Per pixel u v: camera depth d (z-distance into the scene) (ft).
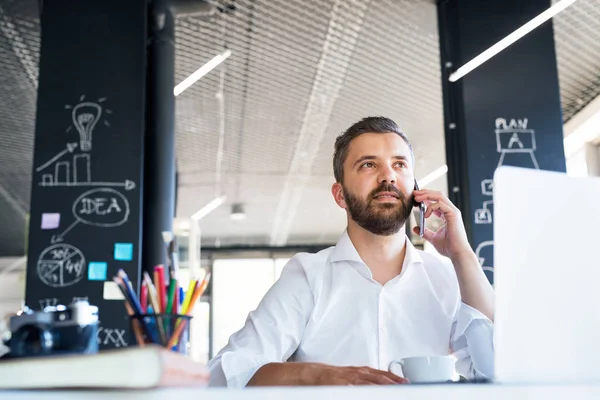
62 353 2.80
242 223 33.94
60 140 12.71
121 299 12.02
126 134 12.74
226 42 17.35
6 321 2.82
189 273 21.93
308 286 5.39
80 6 13.28
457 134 13.58
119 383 1.81
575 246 2.95
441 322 5.42
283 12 15.89
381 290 5.40
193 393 1.85
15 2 15.64
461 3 13.87
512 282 2.87
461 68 13.52
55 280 12.12
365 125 5.52
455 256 5.40
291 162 25.58
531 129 13.26
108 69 13.01
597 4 15.47
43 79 12.94
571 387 2.00
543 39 13.66
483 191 13.01
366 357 5.26
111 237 12.32
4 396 1.86
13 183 27.22
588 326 2.90
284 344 5.22
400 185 5.41
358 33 16.81
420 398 1.93
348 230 5.61
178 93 19.33
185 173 26.78
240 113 21.57
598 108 20.17
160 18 14.42
